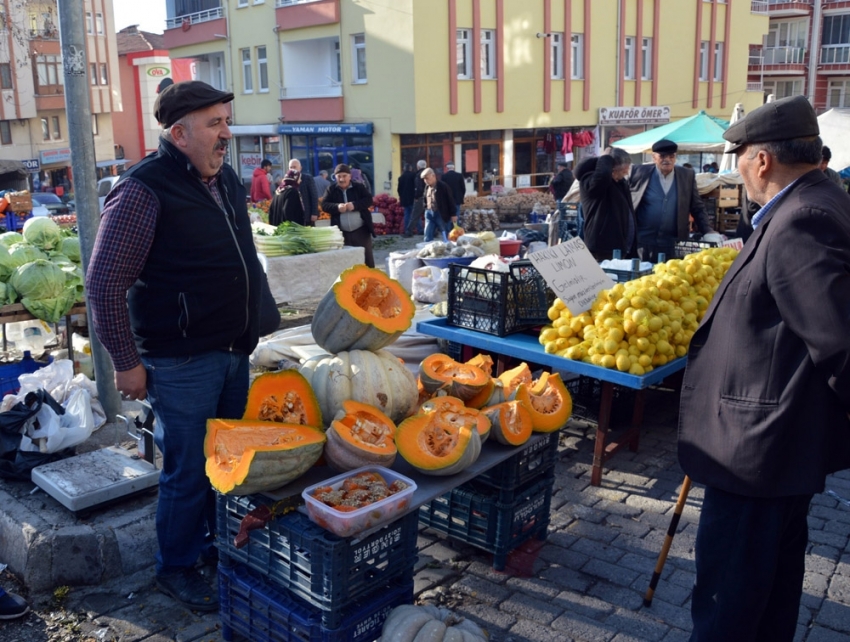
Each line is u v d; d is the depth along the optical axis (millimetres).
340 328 3383
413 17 22844
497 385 3801
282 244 9195
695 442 2736
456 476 3219
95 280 3092
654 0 30031
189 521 3514
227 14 29016
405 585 3143
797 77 46250
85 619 3439
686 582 3730
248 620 3182
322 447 3023
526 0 25703
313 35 25953
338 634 2889
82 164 4965
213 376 3422
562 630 3350
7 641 3275
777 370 2523
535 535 4074
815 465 2508
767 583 2650
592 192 6816
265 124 28641
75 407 4582
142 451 4297
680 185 7176
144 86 50594
